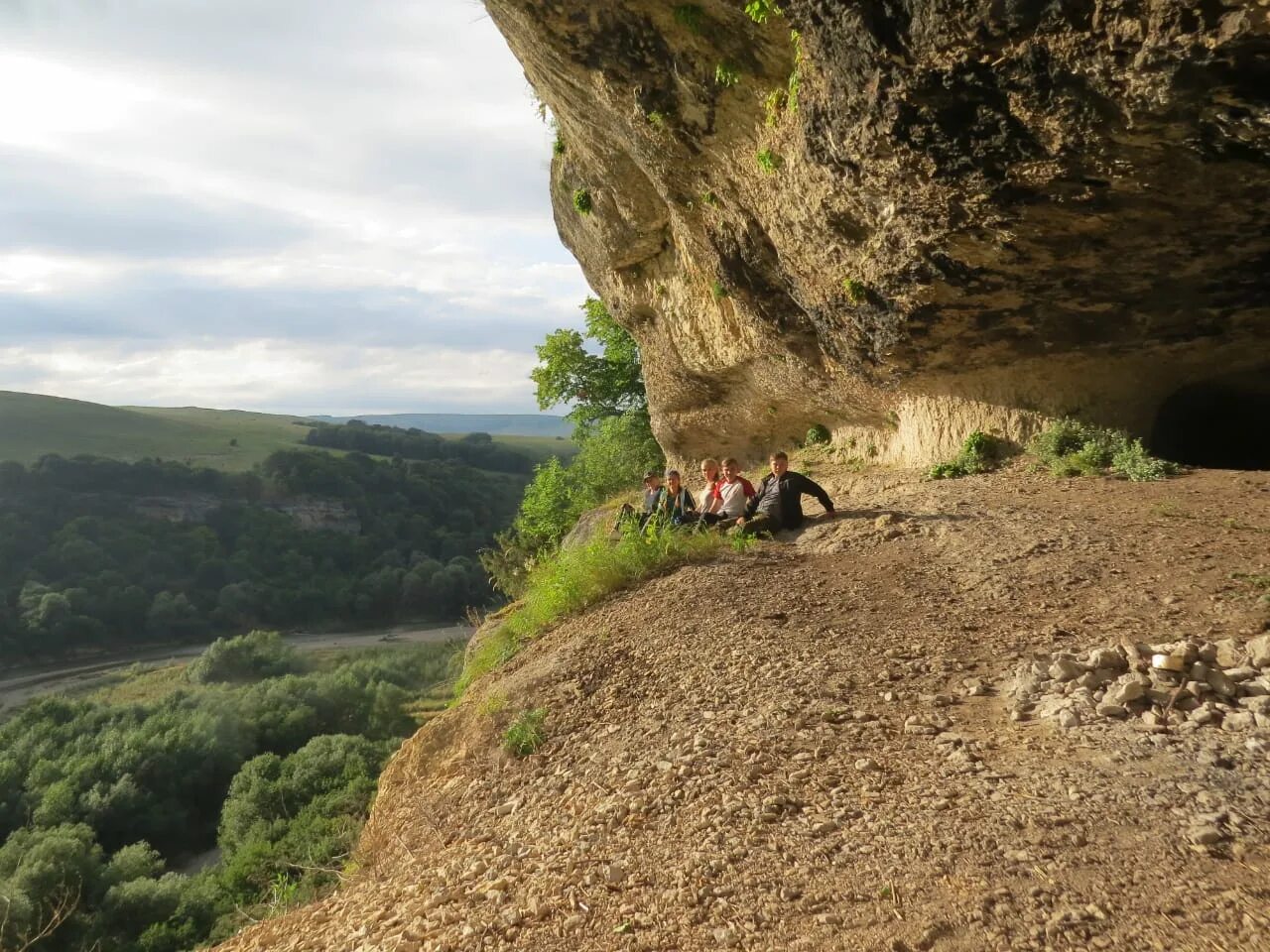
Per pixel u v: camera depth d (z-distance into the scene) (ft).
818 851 11.44
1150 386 31.22
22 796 97.14
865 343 32.32
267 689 132.87
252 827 76.84
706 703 17.62
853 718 15.33
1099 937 8.78
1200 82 15.69
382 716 124.88
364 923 13.37
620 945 10.55
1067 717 13.42
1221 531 21.77
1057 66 17.26
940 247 24.81
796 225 28.86
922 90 19.42
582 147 37.11
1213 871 9.41
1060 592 19.86
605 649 22.59
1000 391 32.53
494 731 20.40
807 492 31.42
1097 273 24.62
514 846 14.38
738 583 25.12
